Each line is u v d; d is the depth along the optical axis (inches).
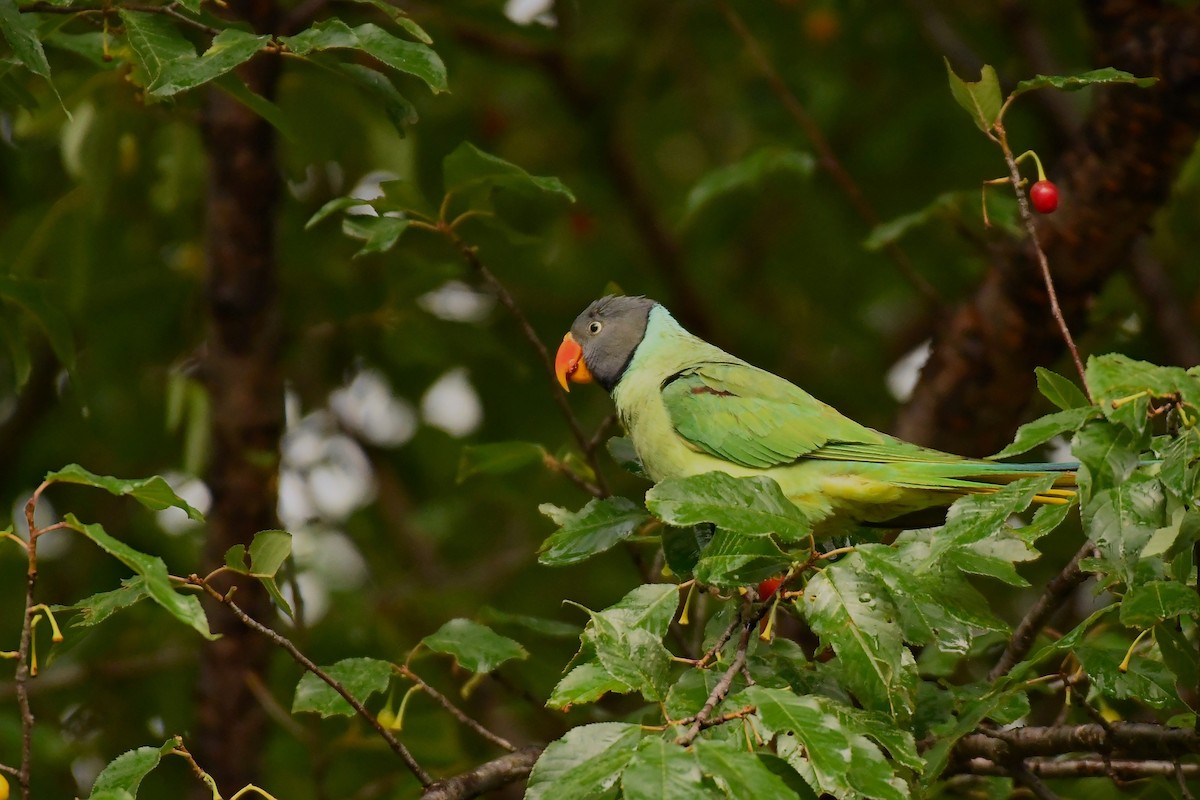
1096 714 262.1
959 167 578.9
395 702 444.1
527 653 289.9
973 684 282.5
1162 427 283.7
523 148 628.7
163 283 523.2
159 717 492.4
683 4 596.7
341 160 440.5
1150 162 385.1
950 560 238.8
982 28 584.4
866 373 593.3
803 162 430.0
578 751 201.3
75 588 526.3
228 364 418.6
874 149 582.6
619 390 387.5
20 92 327.0
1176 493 199.6
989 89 265.9
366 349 555.5
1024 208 264.8
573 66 563.2
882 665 216.8
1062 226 393.1
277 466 424.2
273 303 423.8
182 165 437.1
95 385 540.7
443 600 511.2
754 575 224.2
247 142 413.1
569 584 545.3
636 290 598.5
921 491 326.3
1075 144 397.1
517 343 567.2
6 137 534.6
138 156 449.1
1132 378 192.7
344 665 287.7
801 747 198.4
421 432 580.1
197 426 410.6
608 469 550.9
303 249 536.1
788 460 342.0
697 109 631.2
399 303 454.3
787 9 590.6
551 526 537.6
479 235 531.8
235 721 411.8
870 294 595.2
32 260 444.1
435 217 333.1
